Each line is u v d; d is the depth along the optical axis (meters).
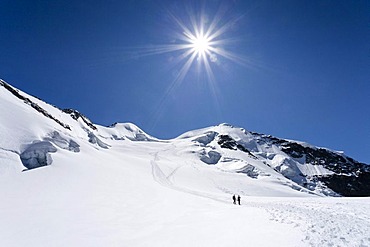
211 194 49.44
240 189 82.81
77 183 27.86
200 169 100.06
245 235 13.88
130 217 19.23
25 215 17.52
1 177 25.47
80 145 49.94
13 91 73.38
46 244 13.60
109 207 21.42
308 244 11.72
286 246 11.70
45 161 32.78
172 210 22.50
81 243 13.84
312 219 17.20
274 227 15.08
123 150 137.38
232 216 19.59
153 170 73.19
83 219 17.78
